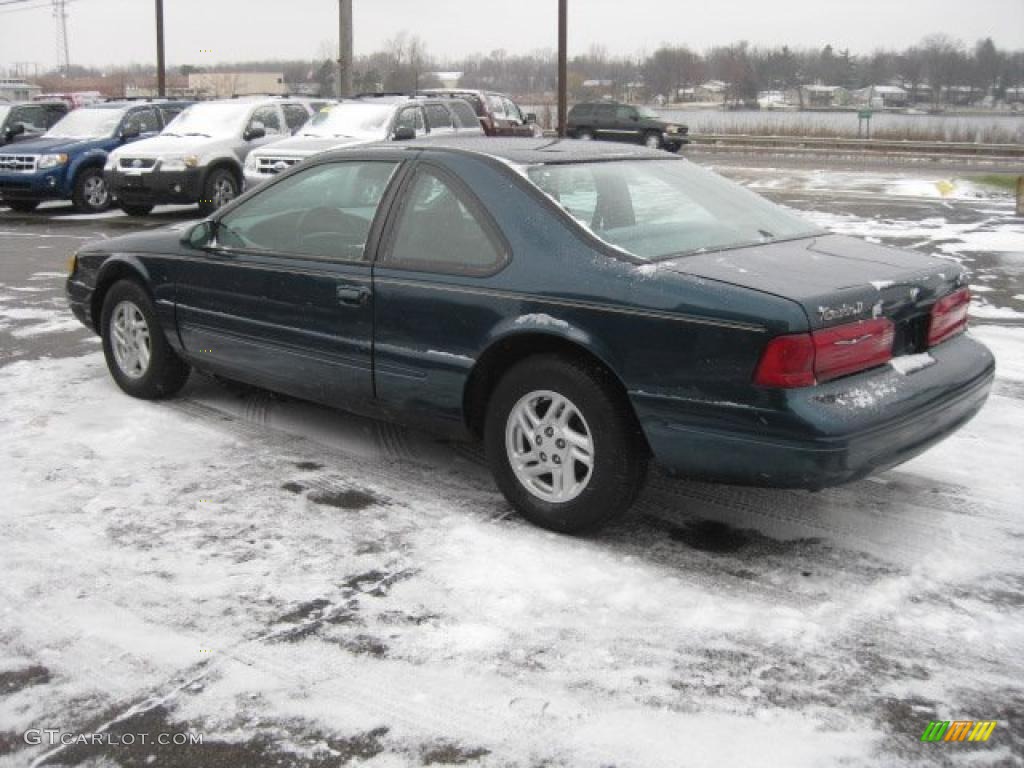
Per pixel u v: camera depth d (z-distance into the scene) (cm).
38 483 452
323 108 1521
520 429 405
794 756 265
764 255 395
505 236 404
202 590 354
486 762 263
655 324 358
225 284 509
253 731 276
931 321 387
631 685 297
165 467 475
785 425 339
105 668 305
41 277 992
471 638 323
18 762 263
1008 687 298
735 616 338
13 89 2930
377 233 445
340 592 353
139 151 1510
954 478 464
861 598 351
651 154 480
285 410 565
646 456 387
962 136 3819
